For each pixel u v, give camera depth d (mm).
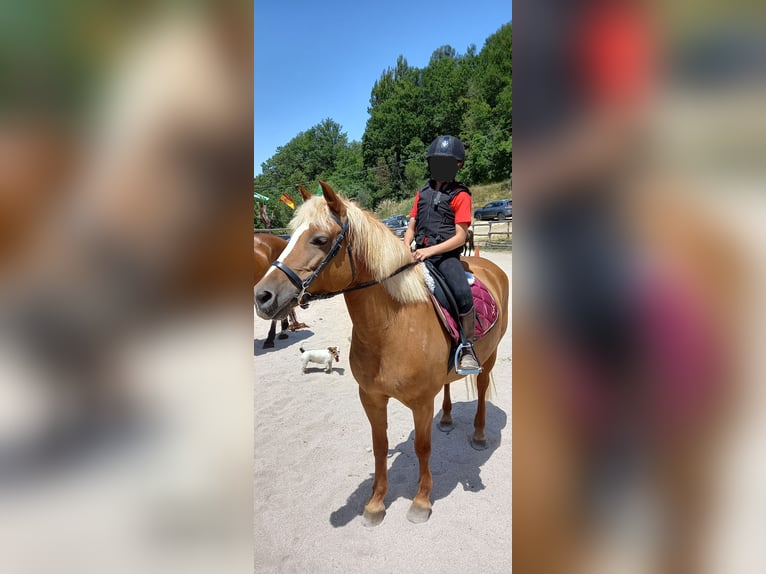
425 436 2297
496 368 4648
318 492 2674
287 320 6297
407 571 2051
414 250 2461
